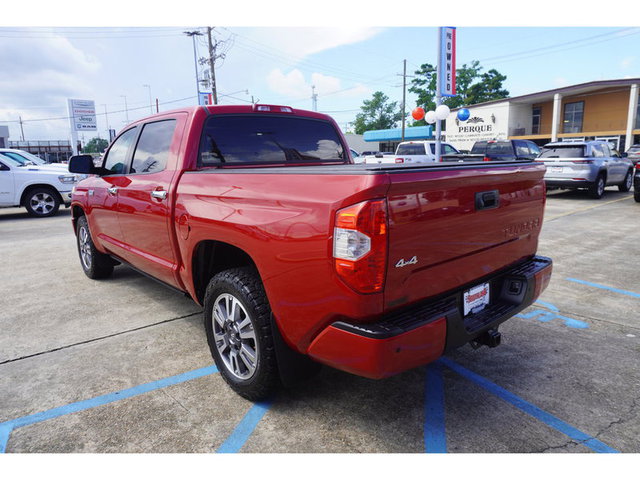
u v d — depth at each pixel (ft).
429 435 7.77
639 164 37.01
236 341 8.79
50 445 7.59
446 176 6.95
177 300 14.88
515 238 9.04
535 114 119.55
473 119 122.01
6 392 9.26
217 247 9.61
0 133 127.65
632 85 98.37
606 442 7.57
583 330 12.12
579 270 17.88
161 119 11.66
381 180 6.06
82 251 17.76
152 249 11.64
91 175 15.98
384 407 8.63
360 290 6.25
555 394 9.02
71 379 9.77
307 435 7.79
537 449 7.40
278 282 7.34
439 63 47.29
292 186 7.16
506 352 10.87
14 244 24.89
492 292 8.86
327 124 13.02
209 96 103.14
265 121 11.54
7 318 13.37
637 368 10.03
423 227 6.73
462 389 9.24
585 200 41.06
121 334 12.15
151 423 8.17
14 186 35.42
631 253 20.52
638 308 13.71
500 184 8.23
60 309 14.11
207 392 9.21
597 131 108.88
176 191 9.99
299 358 8.09
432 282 7.14
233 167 10.78
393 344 6.30
